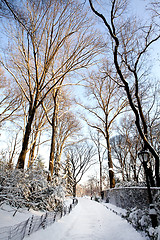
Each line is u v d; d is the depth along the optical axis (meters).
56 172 16.30
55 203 7.93
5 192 4.61
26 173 6.35
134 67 9.77
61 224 6.43
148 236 4.68
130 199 9.13
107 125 22.23
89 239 4.96
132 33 10.25
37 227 4.55
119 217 8.02
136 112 8.30
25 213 5.64
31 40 10.23
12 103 19.02
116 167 26.62
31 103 10.66
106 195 17.98
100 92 20.20
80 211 12.03
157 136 16.14
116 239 5.12
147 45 9.35
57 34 11.65
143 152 5.92
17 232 3.46
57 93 14.19
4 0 4.18
